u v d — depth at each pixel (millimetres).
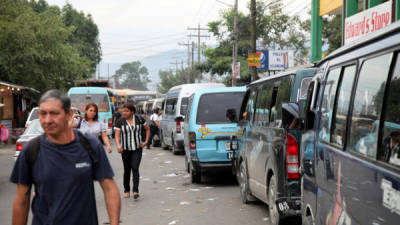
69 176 3275
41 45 28750
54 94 3283
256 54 25938
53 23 30156
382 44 3254
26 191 3365
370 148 3193
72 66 31547
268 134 7074
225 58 42844
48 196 3279
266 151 7148
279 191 6398
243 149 8953
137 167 9609
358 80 3666
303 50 41688
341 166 3795
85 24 63594
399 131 2771
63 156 3283
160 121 22531
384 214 2846
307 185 5090
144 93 50562
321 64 5098
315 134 4832
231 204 8805
